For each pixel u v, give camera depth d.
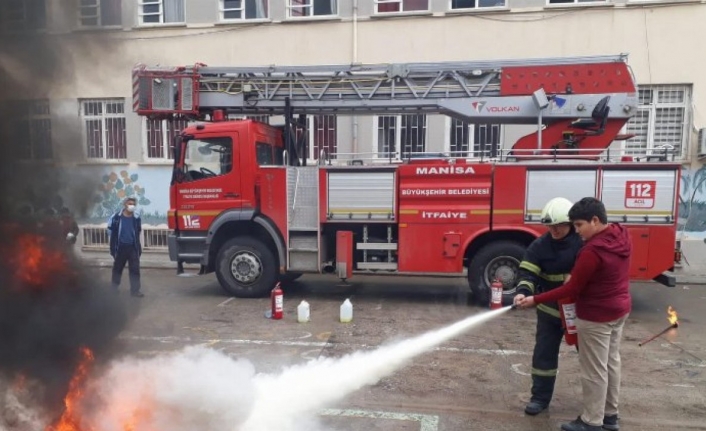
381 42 11.87
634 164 6.78
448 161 7.52
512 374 4.80
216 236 8.09
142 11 12.64
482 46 11.49
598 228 3.41
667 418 3.88
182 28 12.54
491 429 3.71
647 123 11.13
